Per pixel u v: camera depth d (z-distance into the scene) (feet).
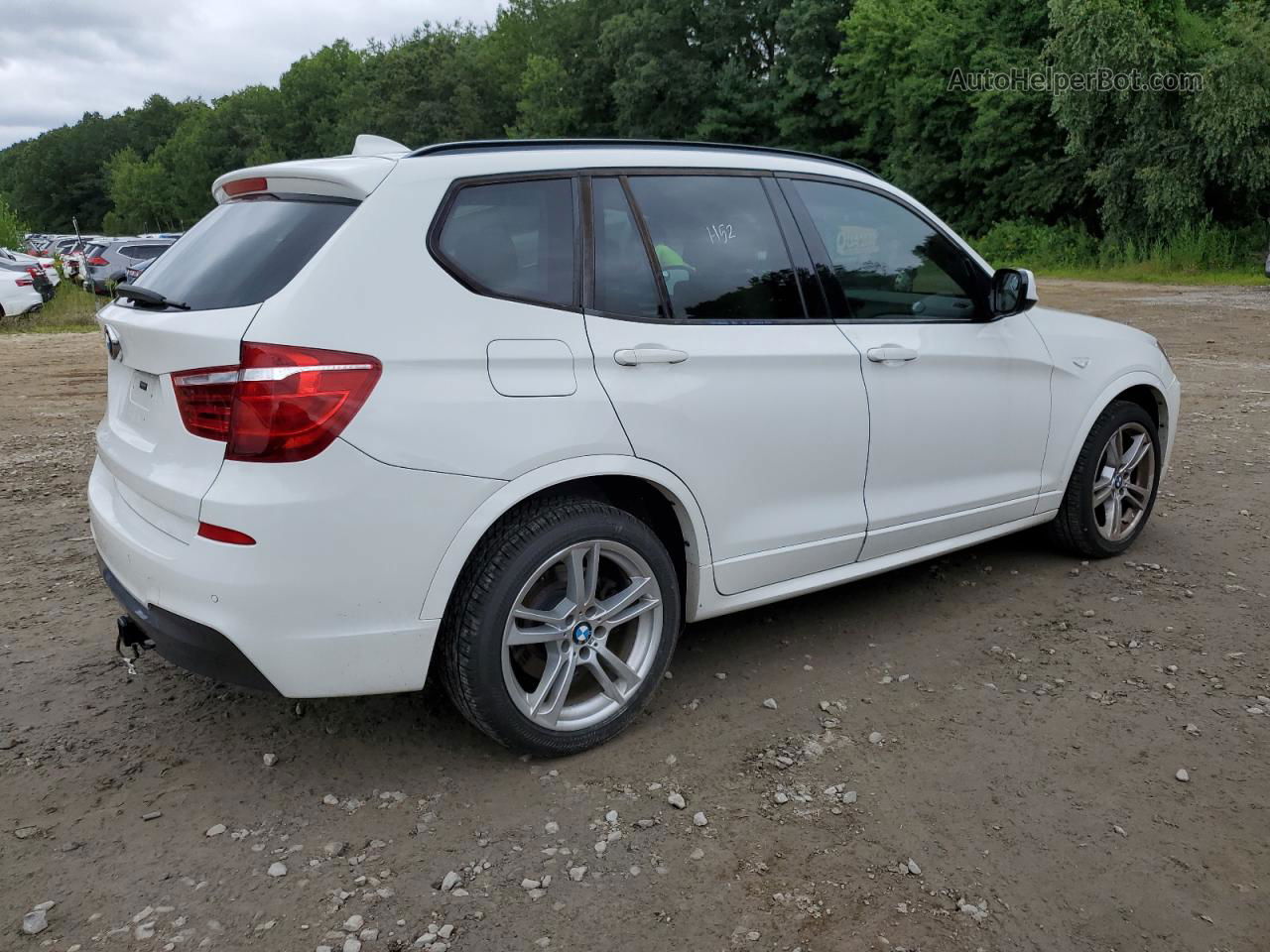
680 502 10.19
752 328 10.76
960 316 13.04
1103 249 100.68
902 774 9.57
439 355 8.59
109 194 439.63
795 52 153.48
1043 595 14.03
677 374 10.02
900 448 12.17
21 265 67.87
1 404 31.73
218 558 8.11
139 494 9.07
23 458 23.43
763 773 9.61
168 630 8.50
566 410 9.20
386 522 8.37
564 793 9.27
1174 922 7.54
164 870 8.16
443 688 9.55
